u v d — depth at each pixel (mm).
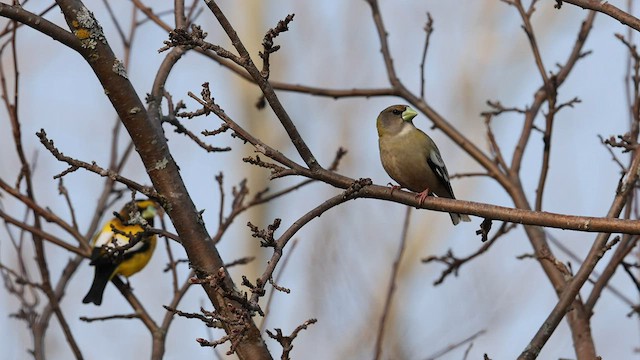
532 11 12125
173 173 8867
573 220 8172
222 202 11641
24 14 8328
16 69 11180
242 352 8414
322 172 8547
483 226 8672
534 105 12773
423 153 11727
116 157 13328
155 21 13047
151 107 10328
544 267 11453
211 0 7789
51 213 11758
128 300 11477
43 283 11398
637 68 10984
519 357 9383
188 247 8789
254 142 8352
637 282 10633
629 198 10961
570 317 10781
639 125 10938
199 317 7074
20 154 11484
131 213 9039
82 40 8586
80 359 11398
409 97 13336
